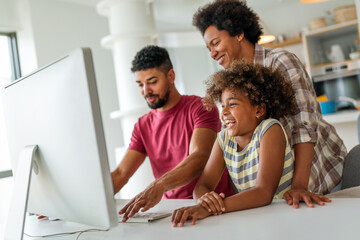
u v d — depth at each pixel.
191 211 1.00
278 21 6.77
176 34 3.86
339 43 6.00
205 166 1.42
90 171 0.84
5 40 4.64
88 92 0.81
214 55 1.64
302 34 6.03
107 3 3.72
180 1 4.18
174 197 1.71
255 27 1.60
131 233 0.97
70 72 0.84
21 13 4.62
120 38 3.68
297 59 1.50
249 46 1.62
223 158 1.36
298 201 1.03
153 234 0.92
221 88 1.24
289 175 1.28
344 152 1.60
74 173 0.89
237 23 1.55
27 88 1.04
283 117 1.35
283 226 0.83
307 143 1.34
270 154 1.16
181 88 7.15
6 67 4.62
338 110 4.50
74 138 0.87
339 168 1.55
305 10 6.55
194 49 7.45
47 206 1.06
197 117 1.66
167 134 1.76
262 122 1.23
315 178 1.45
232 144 1.32
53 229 1.18
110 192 0.83
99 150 0.81
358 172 1.39
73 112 0.85
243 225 0.89
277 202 1.12
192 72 7.36
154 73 1.70
